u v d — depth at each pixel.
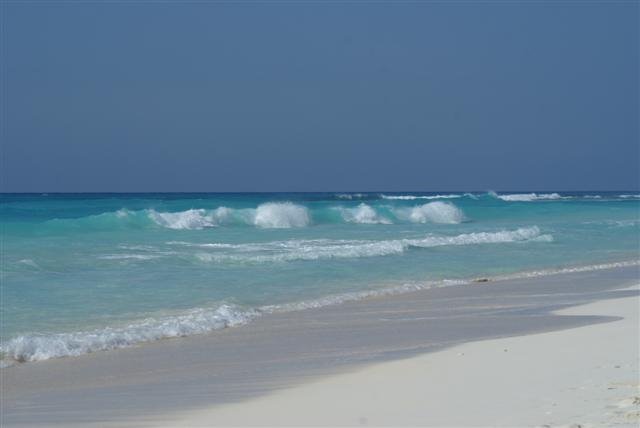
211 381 9.46
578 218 44.78
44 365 10.48
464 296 17.08
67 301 15.09
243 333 12.76
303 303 15.73
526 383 8.35
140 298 15.61
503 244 28.50
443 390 8.28
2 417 7.96
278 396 8.52
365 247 24.83
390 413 7.41
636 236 32.53
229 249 24.33
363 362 10.38
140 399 8.62
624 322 13.06
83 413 8.05
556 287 18.62
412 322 13.81
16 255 21.22
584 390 7.83
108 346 11.62
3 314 13.68
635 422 6.43
